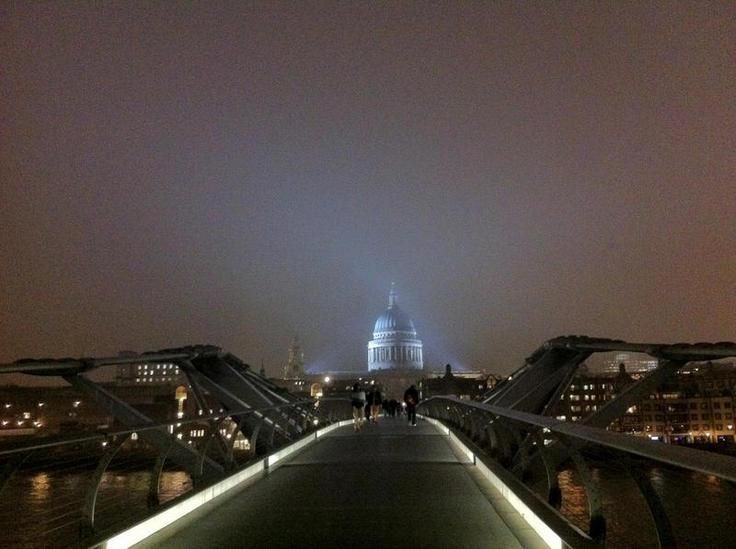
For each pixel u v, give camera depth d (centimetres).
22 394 10050
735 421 8662
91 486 816
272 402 2455
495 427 1575
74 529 1246
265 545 879
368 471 1625
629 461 581
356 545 872
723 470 415
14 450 610
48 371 1702
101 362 1827
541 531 892
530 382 2289
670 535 552
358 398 3322
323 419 3622
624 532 1292
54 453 967
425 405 5491
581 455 761
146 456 1803
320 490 1328
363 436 2981
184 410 10425
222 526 1000
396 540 895
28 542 1154
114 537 832
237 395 2439
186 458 1719
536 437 1002
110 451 834
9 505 1413
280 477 1538
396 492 1288
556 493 949
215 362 2483
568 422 822
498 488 1305
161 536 938
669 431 8750
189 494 1130
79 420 9481
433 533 932
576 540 727
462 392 15825
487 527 967
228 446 1477
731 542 725
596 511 723
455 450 2205
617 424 8888
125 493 1681
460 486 1359
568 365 2245
